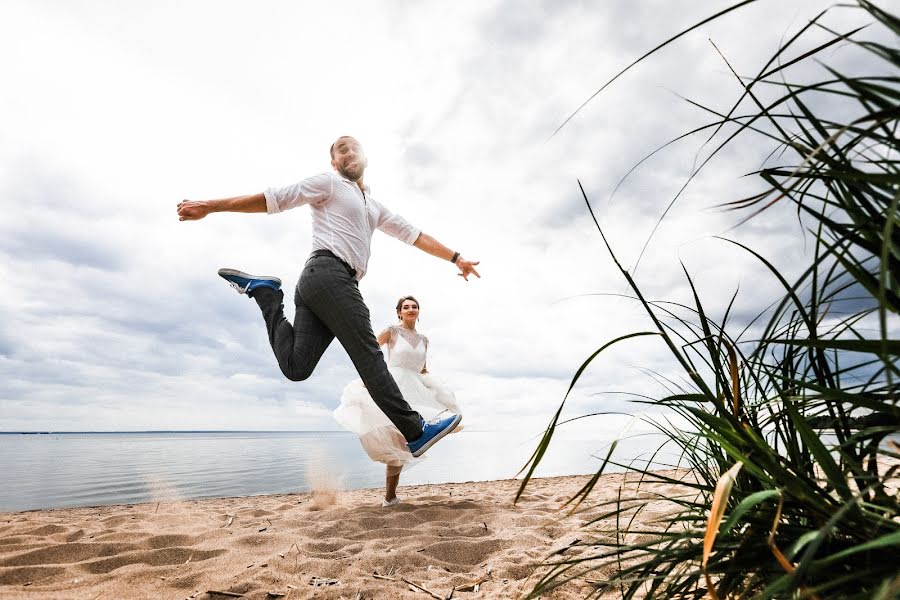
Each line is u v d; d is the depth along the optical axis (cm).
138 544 202
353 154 305
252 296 287
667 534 74
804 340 55
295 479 571
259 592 149
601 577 144
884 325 37
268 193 272
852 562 55
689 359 77
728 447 62
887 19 40
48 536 220
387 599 145
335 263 274
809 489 61
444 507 297
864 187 52
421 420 284
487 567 174
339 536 232
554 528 225
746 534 66
